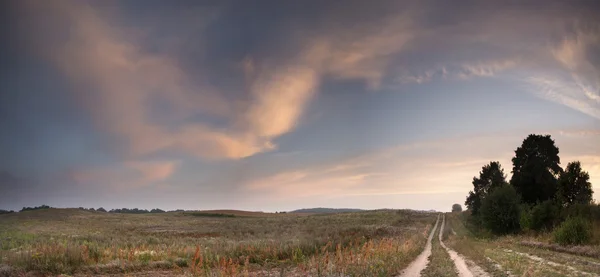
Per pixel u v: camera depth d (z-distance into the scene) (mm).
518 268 17328
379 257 22922
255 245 28359
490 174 80312
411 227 76750
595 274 15195
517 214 48188
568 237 27922
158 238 42562
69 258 19922
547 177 55562
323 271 18312
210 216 131125
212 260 22359
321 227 67938
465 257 25031
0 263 18672
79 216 100438
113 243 33094
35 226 61375
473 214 81125
